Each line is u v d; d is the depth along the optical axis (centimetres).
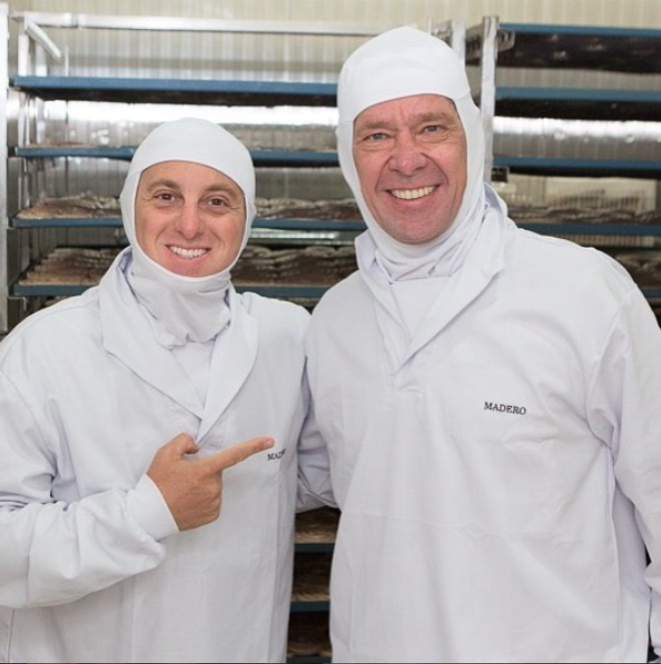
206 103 352
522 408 145
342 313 164
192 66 383
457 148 150
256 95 329
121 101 345
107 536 144
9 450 151
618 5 390
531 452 145
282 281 317
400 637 146
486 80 297
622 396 145
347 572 154
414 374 150
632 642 150
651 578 154
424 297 154
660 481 148
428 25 304
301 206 329
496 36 303
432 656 145
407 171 146
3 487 151
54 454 155
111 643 155
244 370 160
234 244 154
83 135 380
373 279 160
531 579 143
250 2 383
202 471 144
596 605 148
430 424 147
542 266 150
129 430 155
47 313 160
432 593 145
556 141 400
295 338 174
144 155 152
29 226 302
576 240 407
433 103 147
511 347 147
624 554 157
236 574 159
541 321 147
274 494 165
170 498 144
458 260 154
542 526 145
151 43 380
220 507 149
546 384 145
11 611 161
